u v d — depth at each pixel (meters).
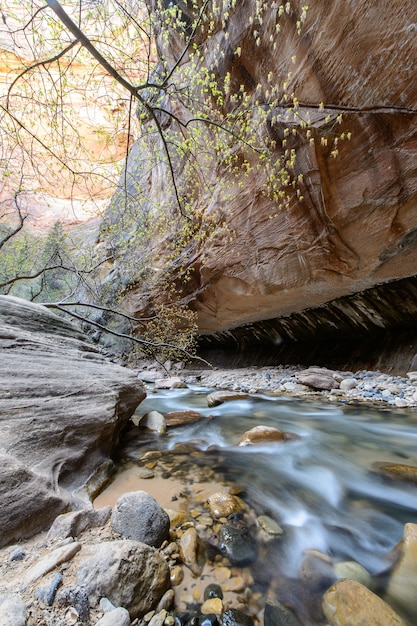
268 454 3.12
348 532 1.85
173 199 9.60
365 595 1.26
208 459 2.98
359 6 3.79
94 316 17.00
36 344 3.42
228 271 8.39
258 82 5.62
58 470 2.02
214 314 11.02
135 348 12.25
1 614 1.02
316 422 4.42
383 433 3.85
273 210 6.60
